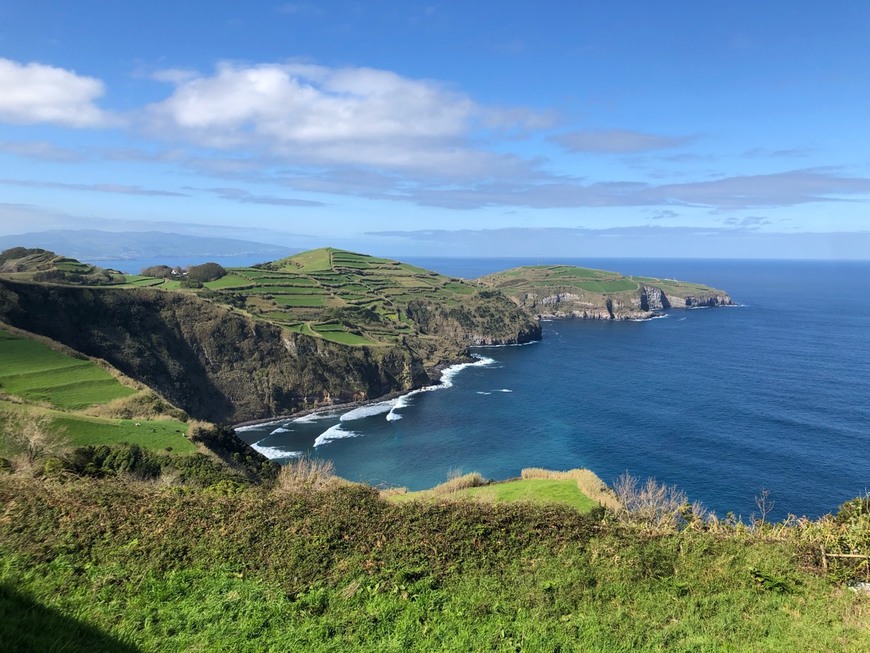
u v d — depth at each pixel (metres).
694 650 11.41
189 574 13.17
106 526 14.68
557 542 16.05
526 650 11.21
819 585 14.52
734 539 17.17
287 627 11.45
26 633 9.02
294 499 16.95
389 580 13.67
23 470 24.31
